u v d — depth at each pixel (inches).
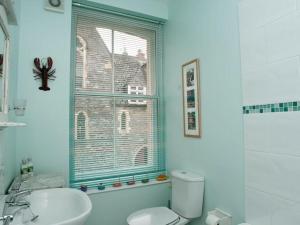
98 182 86.0
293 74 48.0
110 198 83.0
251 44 57.9
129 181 90.0
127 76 97.7
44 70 73.5
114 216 83.3
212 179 71.6
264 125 54.2
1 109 48.8
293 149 47.7
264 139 54.1
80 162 85.5
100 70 92.0
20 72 71.7
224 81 67.5
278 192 50.4
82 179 85.0
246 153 58.9
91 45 91.0
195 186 73.9
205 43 76.0
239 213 61.0
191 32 83.5
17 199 47.0
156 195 91.7
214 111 71.3
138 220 70.9
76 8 88.2
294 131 47.6
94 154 88.1
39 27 75.2
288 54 49.1
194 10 82.0
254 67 57.1
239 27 61.7
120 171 92.4
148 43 104.2
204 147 75.6
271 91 52.7
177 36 92.7
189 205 73.5
